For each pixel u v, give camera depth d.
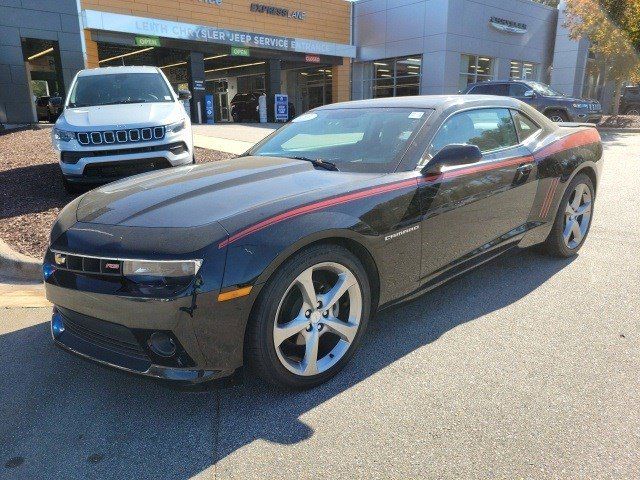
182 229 2.40
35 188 7.16
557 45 29.08
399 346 3.19
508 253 4.06
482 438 2.32
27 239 5.07
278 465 2.19
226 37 22.28
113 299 2.36
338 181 2.95
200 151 10.15
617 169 9.77
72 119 6.58
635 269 4.45
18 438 2.41
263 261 2.38
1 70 16.19
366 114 3.78
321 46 25.95
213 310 2.31
